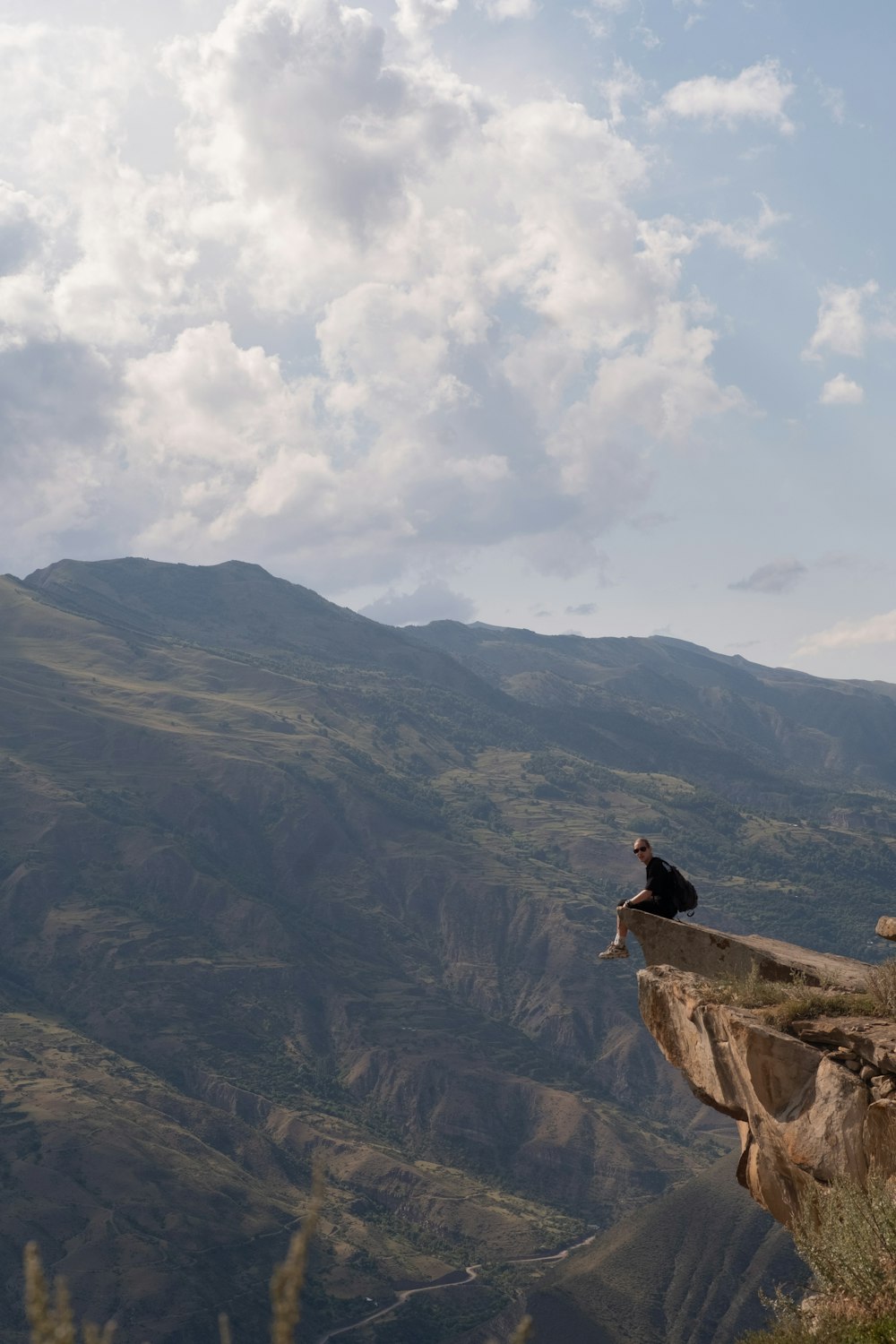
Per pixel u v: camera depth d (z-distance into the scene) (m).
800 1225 10.24
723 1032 11.64
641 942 14.22
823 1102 10.20
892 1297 7.53
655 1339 163.12
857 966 13.19
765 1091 10.78
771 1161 10.82
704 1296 169.00
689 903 14.47
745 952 13.62
